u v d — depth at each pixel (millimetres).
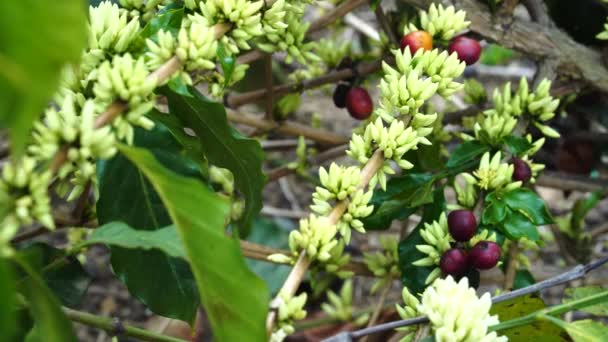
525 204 599
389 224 641
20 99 372
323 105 1189
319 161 789
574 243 828
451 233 583
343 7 715
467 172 647
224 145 584
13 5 361
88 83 515
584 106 844
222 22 533
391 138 547
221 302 464
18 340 494
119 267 583
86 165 450
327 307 899
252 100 765
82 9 367
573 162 837
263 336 459
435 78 580
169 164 595
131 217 589
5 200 435
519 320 522
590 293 600
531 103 641
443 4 659
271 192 1102
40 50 365
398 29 747
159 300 587
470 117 763
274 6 545
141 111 478
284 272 843
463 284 505
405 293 550
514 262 674
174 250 480
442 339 489
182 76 512
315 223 512
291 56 650
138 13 581
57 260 549
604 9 771
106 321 546
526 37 674
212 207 459
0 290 416
